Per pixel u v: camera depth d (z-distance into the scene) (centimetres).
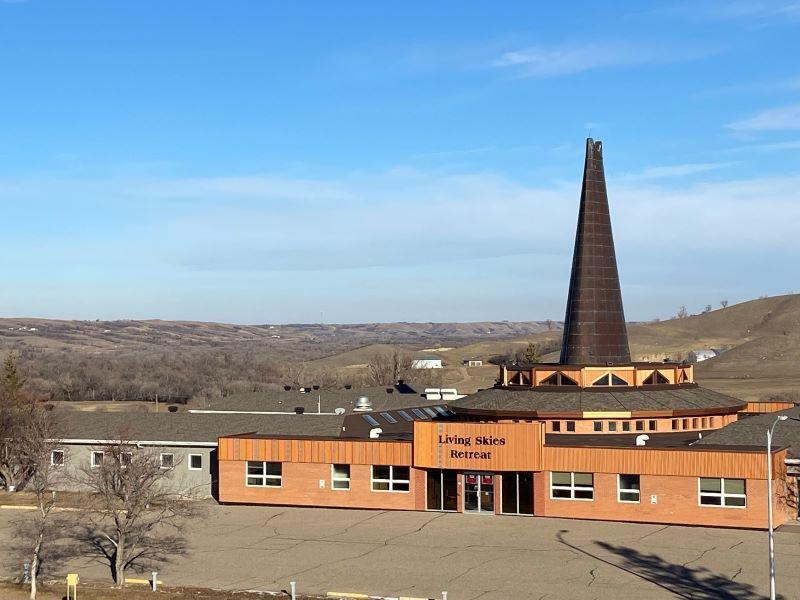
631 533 5944
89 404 16075
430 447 6681
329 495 6875
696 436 7106
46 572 5238
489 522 6328
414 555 5466
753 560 5225
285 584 4888
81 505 6956
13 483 7750
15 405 8075
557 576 4959
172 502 5609
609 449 6316
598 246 7900
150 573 5166
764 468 5950
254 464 7025
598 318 7819
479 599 4556
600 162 8019
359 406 8994
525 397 7375
